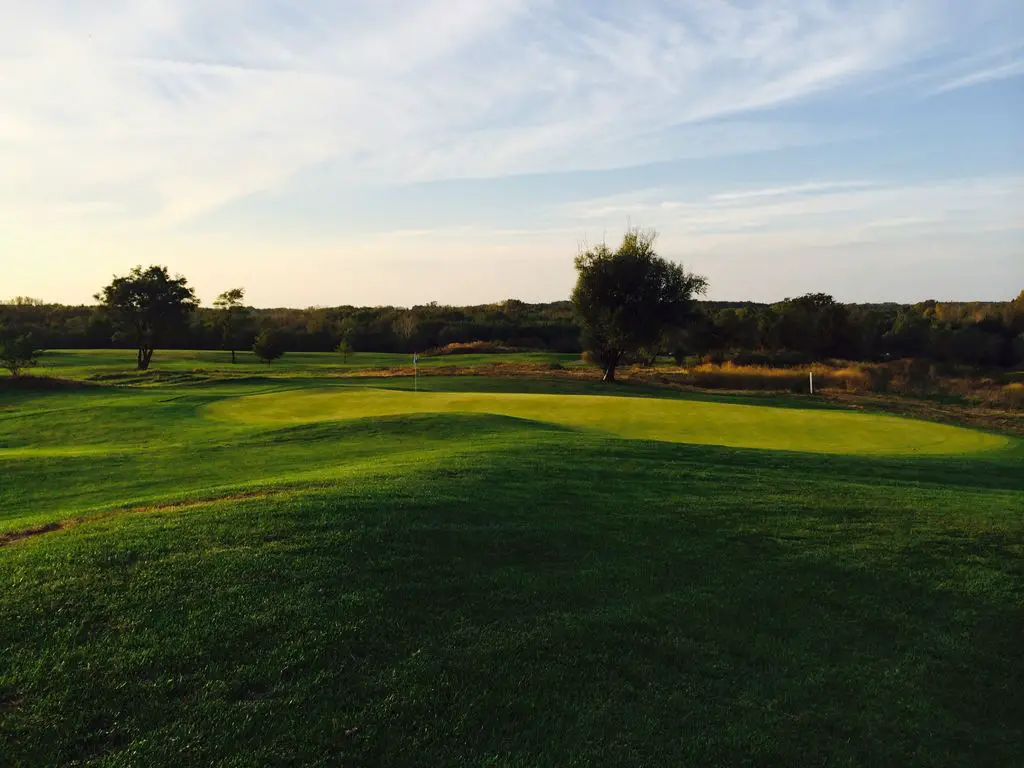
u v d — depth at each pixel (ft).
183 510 27.53
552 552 24.39
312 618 18.07
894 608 22.17
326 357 239.50
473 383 121.19
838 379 146.92
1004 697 18.01
